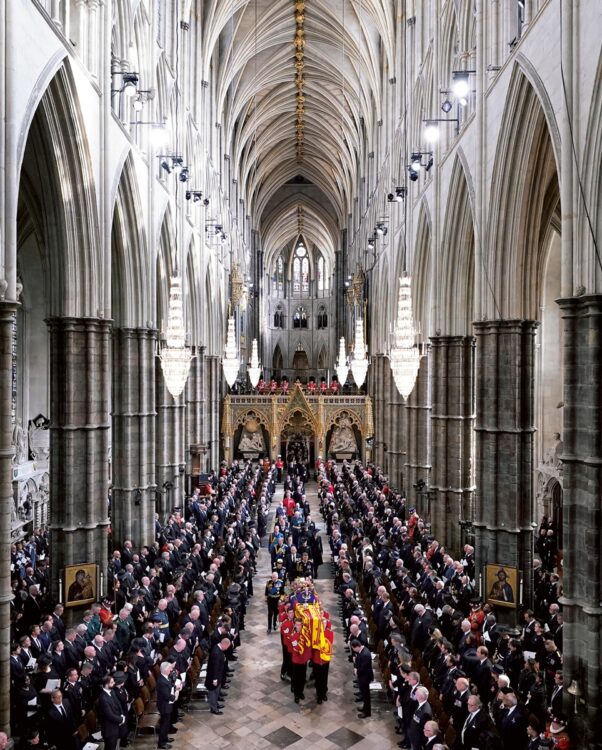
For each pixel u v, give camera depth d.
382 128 44.50
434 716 12.52
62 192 17.55
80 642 14.70
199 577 21.44
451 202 24.20
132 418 24.83
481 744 10.27
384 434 46.06
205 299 41.88
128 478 24.69
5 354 12.08
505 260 18.95
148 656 14.19
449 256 25.02
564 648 13.02
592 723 12.30
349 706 14.75
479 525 19.56
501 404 19.22
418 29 30.55
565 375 13.19
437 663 13.60
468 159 21.62
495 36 18.97
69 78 16.27
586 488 12.82
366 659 14.21
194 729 13.66
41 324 31.59
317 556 25.42
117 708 11.70
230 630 16.67
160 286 29.81
